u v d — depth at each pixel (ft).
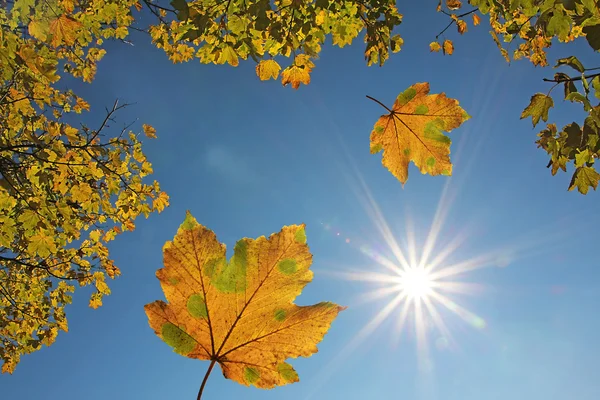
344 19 14.34
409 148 6.23
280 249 3.24
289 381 3.05
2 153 15.57
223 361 3.08
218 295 3.13
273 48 13.37
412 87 6.02
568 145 8.05
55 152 15.81
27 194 15.81
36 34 12.91
